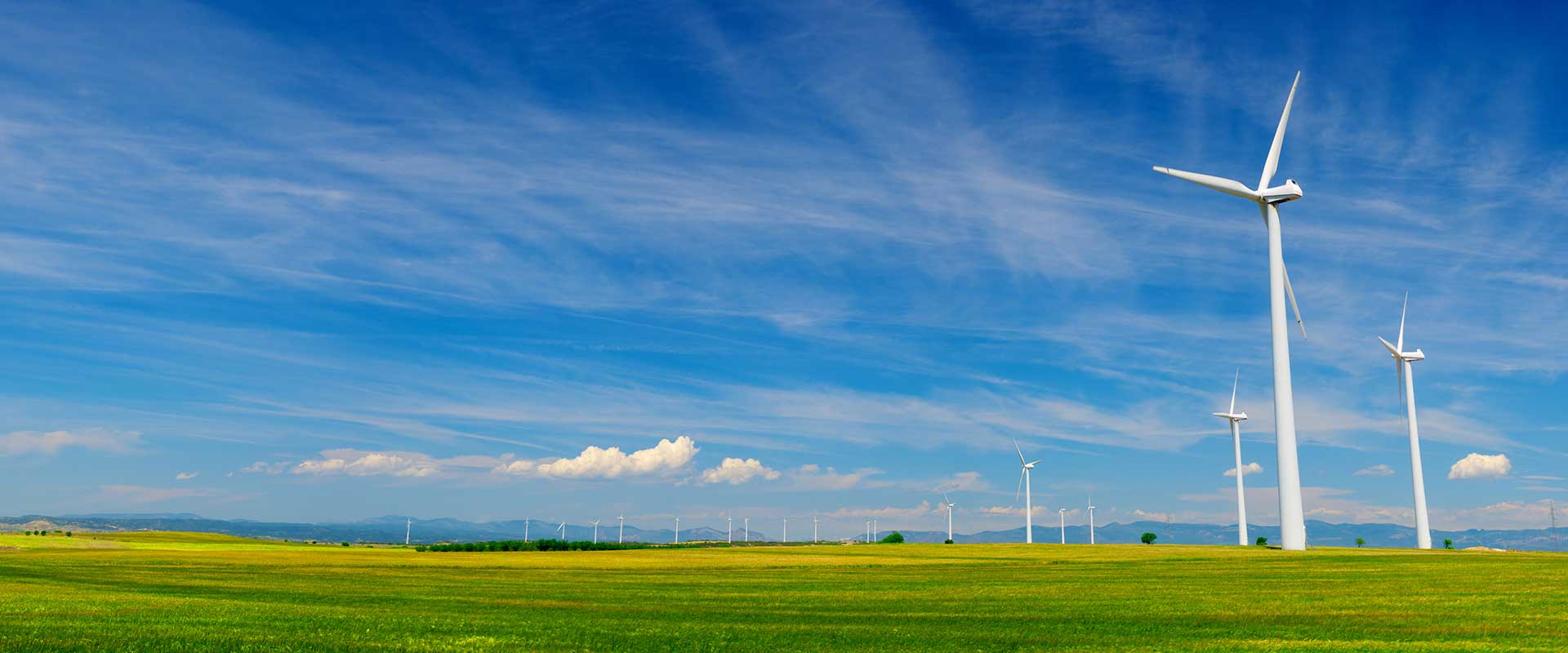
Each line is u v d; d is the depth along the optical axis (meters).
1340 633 25.20
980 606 34.41
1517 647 21.86
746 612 32.38
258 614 30.09
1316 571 53.44
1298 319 83.19
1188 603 34.75
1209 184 83.62
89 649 21.08
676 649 22.33
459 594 40.59
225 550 94.00
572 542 119.38
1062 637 24.94
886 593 41.41
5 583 45.31
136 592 40.47
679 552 96.31
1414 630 25.52
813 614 31.73
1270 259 83.44
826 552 94.19
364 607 33.34
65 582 46.81
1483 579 44.72
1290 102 83.75
